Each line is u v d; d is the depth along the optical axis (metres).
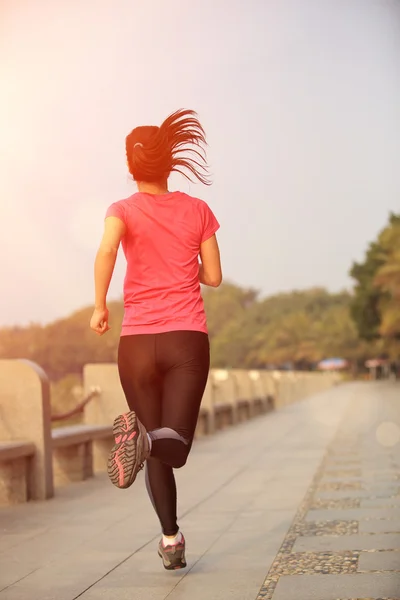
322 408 34.59
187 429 5.03
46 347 173.50
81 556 6.33
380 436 17.62
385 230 76.88
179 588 5.19
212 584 5.25
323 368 185.38
